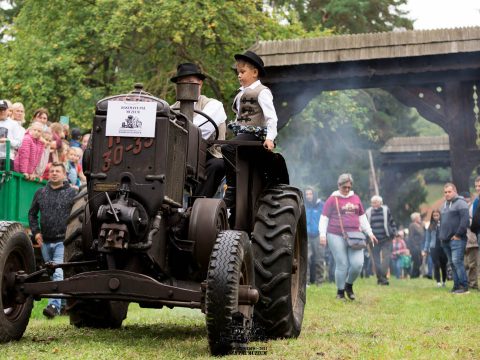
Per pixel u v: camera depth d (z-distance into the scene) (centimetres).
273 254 730
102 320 802
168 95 2797
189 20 2589
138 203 648
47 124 1373
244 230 758
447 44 1894
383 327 890
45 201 1044
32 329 794
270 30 2881
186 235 690
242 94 779
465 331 849
